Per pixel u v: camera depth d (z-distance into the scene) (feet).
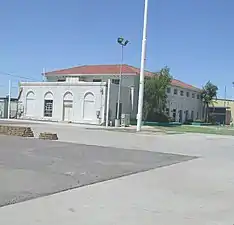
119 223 20.52
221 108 293.64
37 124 136.46
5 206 22.63
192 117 258.37
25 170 34.94
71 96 174.40
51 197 25.44
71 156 47.14
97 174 35.17
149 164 44.34
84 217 21.27
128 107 185.78
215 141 93.50
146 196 27.32
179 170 40.91
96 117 166.50
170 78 206.28
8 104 190.29
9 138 68.44
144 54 119.03
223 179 36.29
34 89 185.26
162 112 206.28
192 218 22.34
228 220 22.26
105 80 196.03
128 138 87.92
